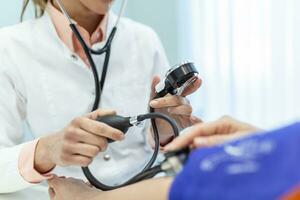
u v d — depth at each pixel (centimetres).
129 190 60
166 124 79
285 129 42
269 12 174
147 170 66
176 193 41
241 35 178
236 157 41
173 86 86
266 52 177
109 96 108
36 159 80
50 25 108
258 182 37
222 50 181
